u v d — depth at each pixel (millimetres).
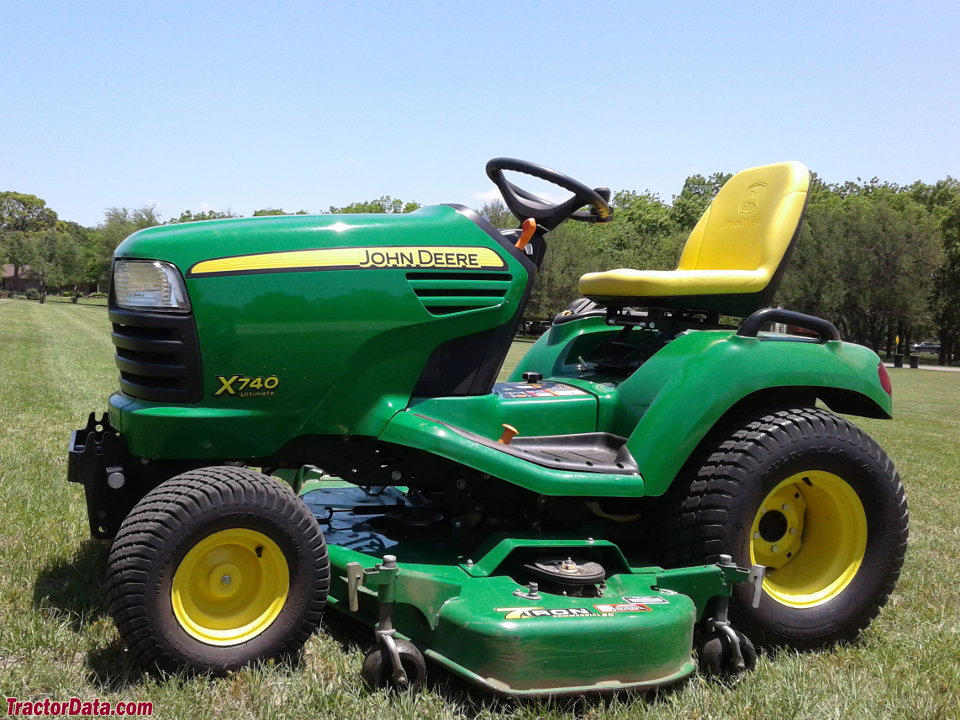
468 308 3012
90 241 85062
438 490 3195
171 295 2641
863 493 3297
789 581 3361
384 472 3070
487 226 3117
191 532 2438
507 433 3057
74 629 2777
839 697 2691
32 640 2635
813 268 44250
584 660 2502
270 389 2734
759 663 3010
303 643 2633
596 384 3559
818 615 3223
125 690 2393
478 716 2404
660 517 3248
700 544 3105
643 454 3070
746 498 3105
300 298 2729
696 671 2811
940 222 49812
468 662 2482
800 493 3418
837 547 3369
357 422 2861
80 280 84750
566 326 4086
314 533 2617
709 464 3156
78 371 12203
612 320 3889
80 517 4090
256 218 2836
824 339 3410
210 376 2674
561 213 3246
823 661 3098
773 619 3158
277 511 2555
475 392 3139
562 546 2879
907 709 2613
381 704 2387
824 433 3227
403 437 2861
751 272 3670
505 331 3152
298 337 2734
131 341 2709
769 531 3371
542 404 3301
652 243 48094
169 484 2537
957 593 3885
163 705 2289
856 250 44094
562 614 2549
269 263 2715
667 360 3264
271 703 2350
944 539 4984
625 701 2574
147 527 2414
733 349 3193
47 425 6980
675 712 2529
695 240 4230
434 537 3293
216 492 2486
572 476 2953
